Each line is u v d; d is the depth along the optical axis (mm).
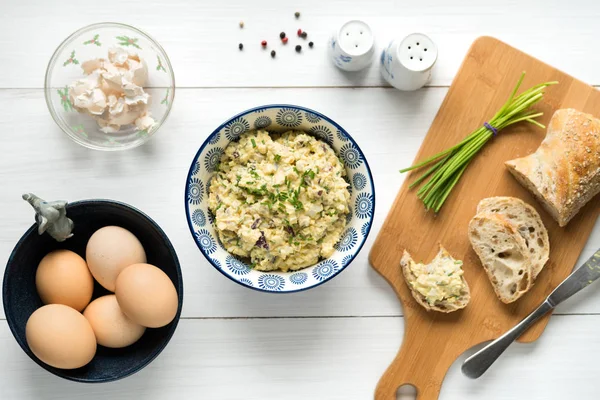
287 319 702
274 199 618
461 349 689
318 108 702
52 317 604
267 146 632
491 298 691
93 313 630
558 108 694
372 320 703
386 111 704
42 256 649
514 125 692
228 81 702
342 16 704
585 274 677
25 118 695
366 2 704
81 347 609
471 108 690
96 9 699
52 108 682
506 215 687
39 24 696
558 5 709
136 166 697
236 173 637
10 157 693
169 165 698
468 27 708
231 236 633
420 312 688
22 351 689
